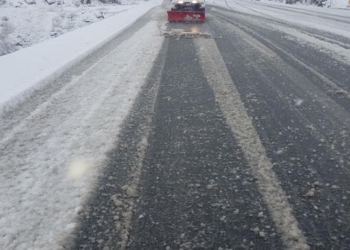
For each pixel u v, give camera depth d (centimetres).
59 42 1033
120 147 338
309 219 232
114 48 860
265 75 569
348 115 400
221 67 624
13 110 463
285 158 308
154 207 249
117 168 301
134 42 933
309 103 439
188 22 1394
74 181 283
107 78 585
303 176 280
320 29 1148
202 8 1406
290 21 1409
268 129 366
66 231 227
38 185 279
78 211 246
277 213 238
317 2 2741
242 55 723
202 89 502
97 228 229
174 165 303
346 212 238
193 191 266
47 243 217
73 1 3838
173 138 353
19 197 265
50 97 506
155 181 281
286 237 217
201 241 216
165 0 3794
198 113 414
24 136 376
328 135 350
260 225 228
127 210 246
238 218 235
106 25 1424
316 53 745
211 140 346
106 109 439
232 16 1620
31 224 235
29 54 848
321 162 301
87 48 873
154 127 380
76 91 525
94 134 369
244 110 419
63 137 367
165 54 752
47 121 414
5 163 318
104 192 268
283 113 408
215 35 1007
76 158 321
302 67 620
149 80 557
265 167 294
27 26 2892
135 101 463
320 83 523
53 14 3078
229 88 503
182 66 640
